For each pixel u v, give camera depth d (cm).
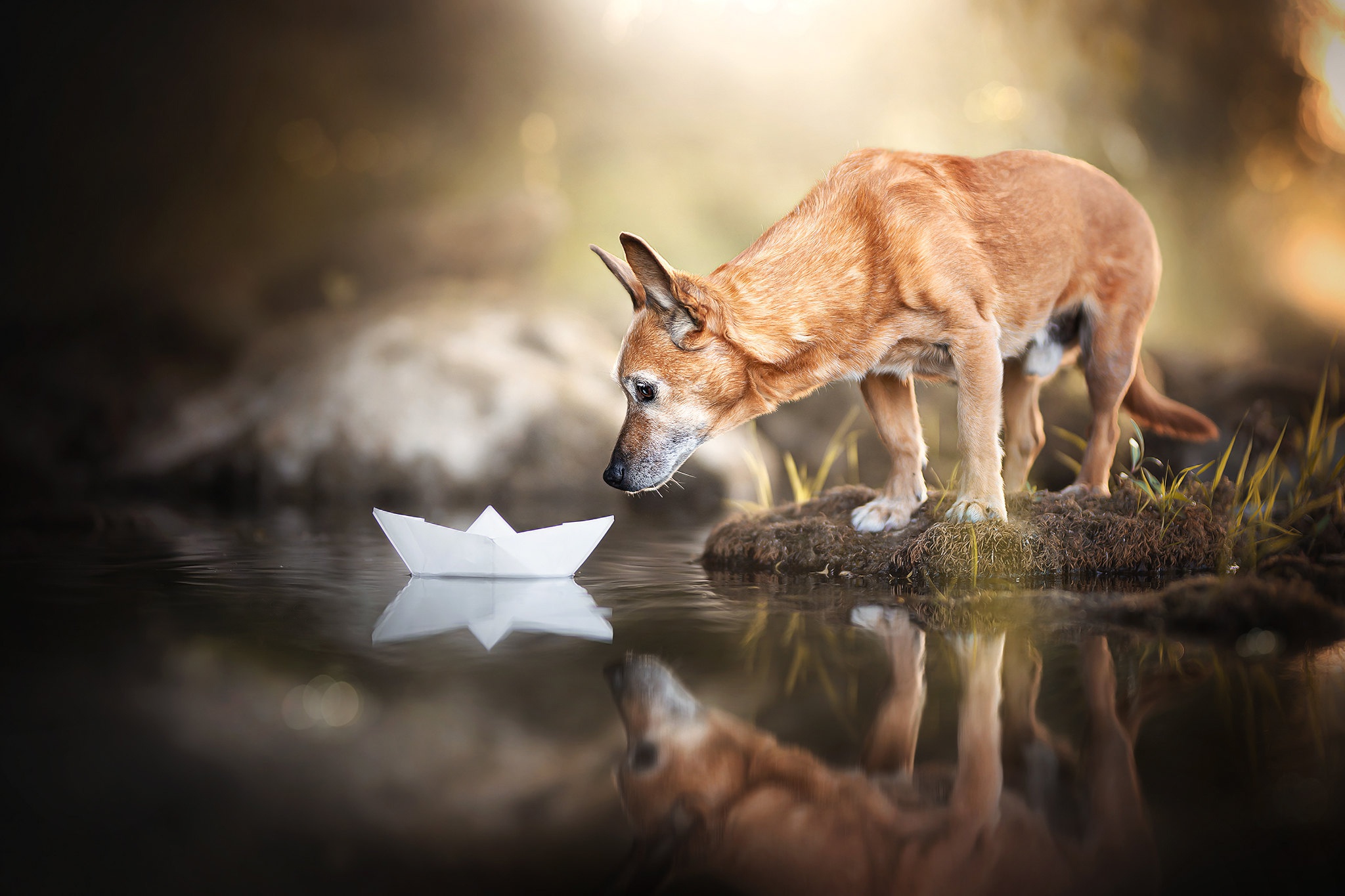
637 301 592
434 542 600
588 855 217
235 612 471
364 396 1375
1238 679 347
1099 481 677
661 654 387
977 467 612
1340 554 622
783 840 227
